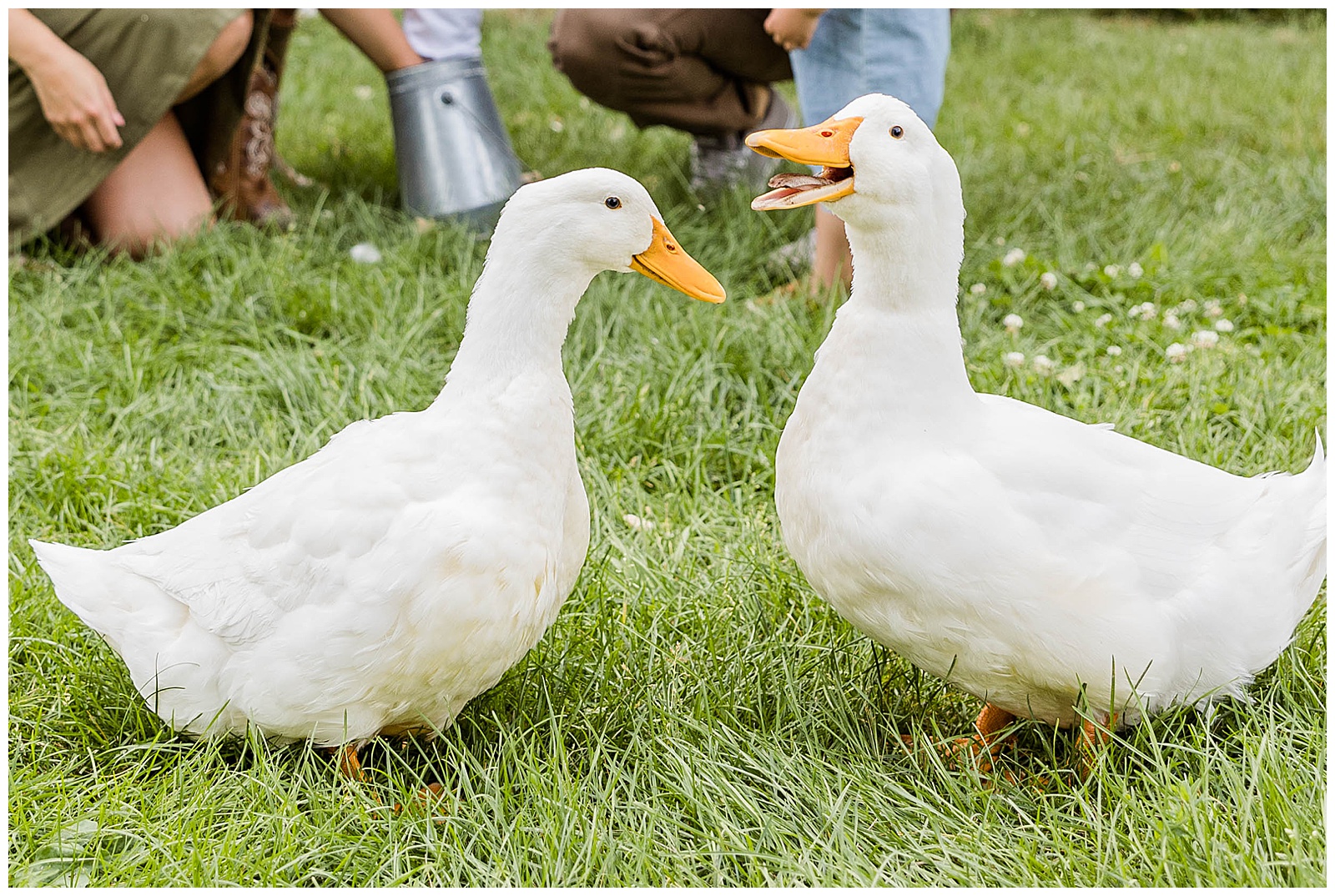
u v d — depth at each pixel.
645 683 2.69
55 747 2.55
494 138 5.16
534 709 2.66
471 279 4.52
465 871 2.26
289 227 5.10
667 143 6.36
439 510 2.26
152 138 4.86
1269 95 7.21
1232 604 2.35
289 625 2.30
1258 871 2.13
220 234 4.78
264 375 3.96
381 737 2.61
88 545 3.23
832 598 2.46
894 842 2.29
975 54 8.51
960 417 2.34
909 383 2.31
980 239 4.97
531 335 2.34
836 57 4.07
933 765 2.44
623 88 5.18
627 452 3.66
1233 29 9.70
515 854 2.24
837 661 2.75
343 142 6.31
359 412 3.82
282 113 6.73
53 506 3.39
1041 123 6.76
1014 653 2.31
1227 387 3.82
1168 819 2.23
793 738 2.52
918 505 2.24
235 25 4.57
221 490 3.37
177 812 2.33
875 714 2.62
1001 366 4.03
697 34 4.97
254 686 2.32
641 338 4.14
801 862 2.22
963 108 7.12
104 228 4.86
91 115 4.29
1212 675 2.39
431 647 2.26
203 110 5.03
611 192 2.33
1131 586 2.28
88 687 2.69
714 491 3.64
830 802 2.34
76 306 4.35
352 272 4.56
